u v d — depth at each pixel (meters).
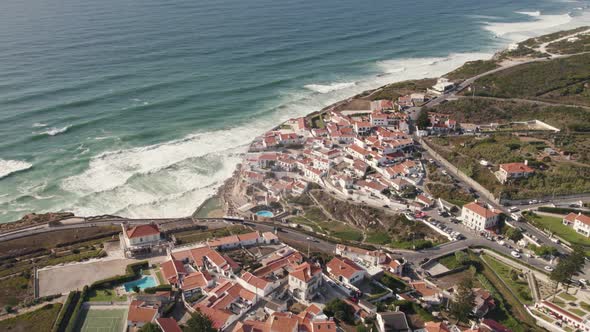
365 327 93.38
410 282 113.25
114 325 95.38
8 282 109.06
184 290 104.12
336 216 153.88
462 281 108.38
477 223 138.12
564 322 102.06
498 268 122.81
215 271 113.25
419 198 152.50
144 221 142.00
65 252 123.62
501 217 139.62
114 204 153.62
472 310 102.88
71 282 109.38
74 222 140.00
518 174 154.62
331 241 135.50
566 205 144.12
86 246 126.44
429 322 95.56
